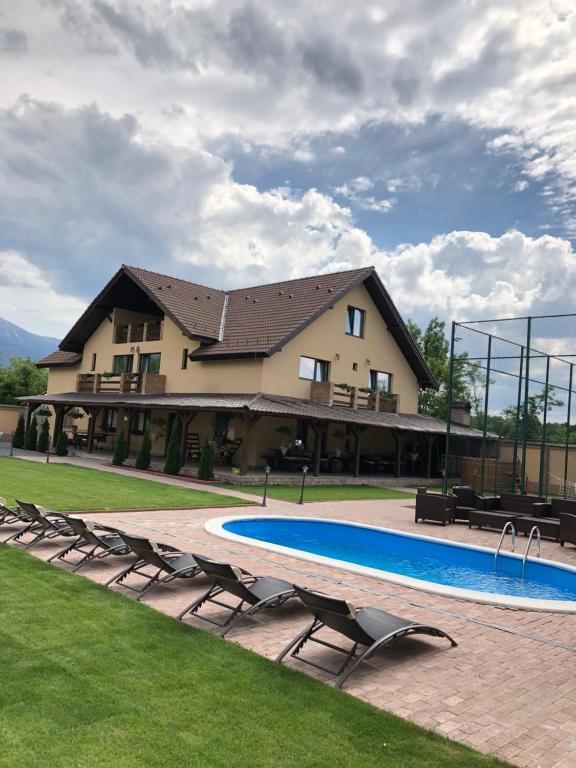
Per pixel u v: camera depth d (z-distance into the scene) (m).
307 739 3.91
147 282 27.28
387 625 5.46
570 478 24.05
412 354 30.84
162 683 4.59
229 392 24.41
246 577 6.93
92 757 3.54
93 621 5.84
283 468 24.97
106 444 30.22
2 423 33.62
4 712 3.99
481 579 10.44
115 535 9.02
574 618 7.41
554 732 4.27
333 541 13.84
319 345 26.03
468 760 3.79
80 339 32.59
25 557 8.19
